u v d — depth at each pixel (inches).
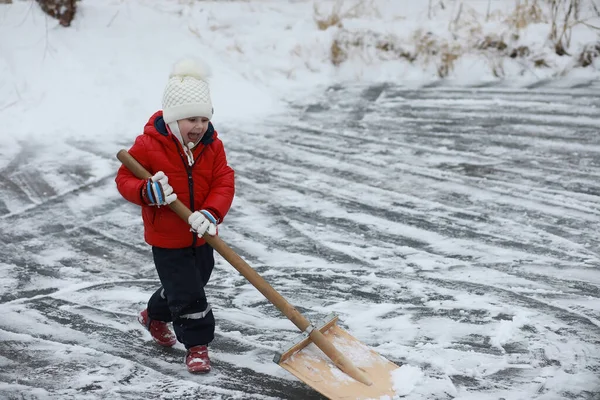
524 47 381.4
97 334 159.3
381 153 276.1
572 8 414.6
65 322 164.1
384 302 172.9
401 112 326.6
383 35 399.9
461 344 154.2
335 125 310.0
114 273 188.9
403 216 222.1
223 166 141.3
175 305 138.6
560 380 140.5
